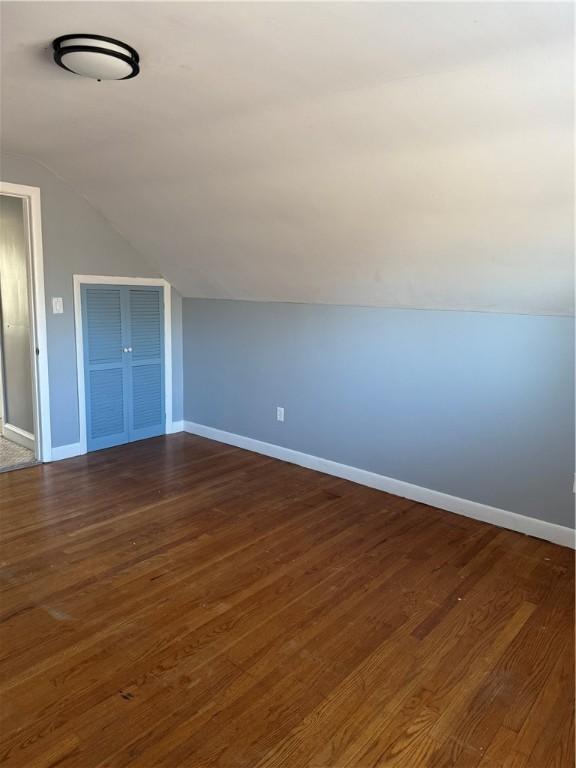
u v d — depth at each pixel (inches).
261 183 113.7
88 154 127.6
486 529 122.5
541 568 105.7
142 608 90.5
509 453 121.0
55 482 144.4
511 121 77.8
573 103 71.6
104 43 70.3
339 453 153.0
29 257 147.3
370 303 138.9
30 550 108.6
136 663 77.6
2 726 66.1
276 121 94.3
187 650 80.6
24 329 163.2
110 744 64.0
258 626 86.6
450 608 92.4
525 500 119.8
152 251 166.6
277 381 164.6
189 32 67.7
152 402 185.0
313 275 138.9
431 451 133.9
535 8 58.0
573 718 69.9
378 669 77.7
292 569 103.7
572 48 63.9
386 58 71.6
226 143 105.1
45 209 147.3
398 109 82.7
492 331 120.2
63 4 62.0
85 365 163.6
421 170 93.0
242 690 73.1
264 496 139.0
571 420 111.7
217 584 98.0
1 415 182.9
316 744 65.0
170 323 185.3
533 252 100.0
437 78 74.7
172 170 122.0
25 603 91.0
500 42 65.3
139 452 171.0
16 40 71.4
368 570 103.9
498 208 94.2
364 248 119.8
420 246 111.6
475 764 63.0
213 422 185.8
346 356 146.9
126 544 112.0
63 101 93.0
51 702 70.0
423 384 133.1
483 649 82.4
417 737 66.5
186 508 130.4
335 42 68.5
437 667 78.4
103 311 165.3
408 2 58.6
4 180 137.6
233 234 137.6
